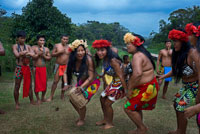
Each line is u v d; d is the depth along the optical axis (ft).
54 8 39.91
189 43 8.64
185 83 9.25
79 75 11.39
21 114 14.12
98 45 10.53
